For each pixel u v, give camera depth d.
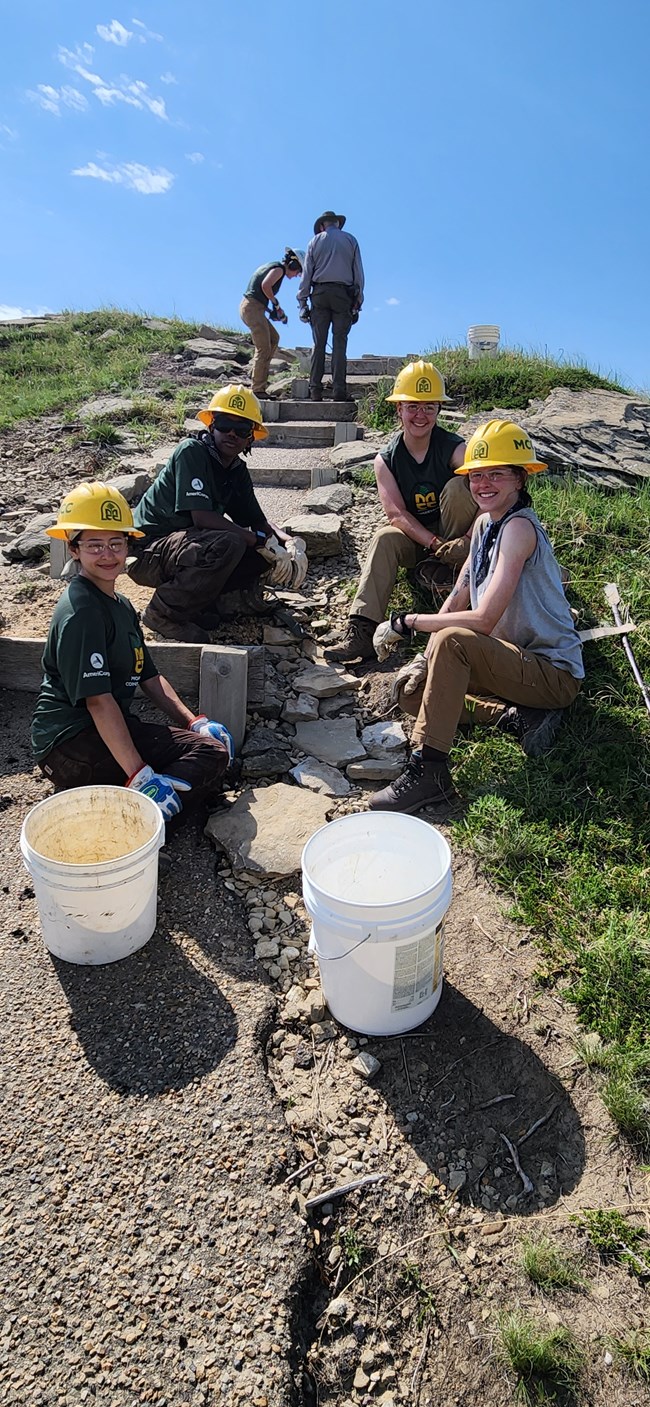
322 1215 2.12
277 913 2.96
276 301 8.07
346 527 5.33
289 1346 1.84
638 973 2.61
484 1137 2.28
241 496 4.41
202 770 3.21
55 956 2.74
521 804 3.30
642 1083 2.35
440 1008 2.61
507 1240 2.06
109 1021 2.53
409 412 4.10
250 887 3.07
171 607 4.16
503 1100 2.36
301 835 3.19
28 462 6.91
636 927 2.77
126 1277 1.94
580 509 5.00
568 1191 2.15
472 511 4.17
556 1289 1.96
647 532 4.83
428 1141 2.27
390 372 9.73
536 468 3.40
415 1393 1.83
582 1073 2.40
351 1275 2.03
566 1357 1.84
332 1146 2.26
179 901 3.00
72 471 6.54
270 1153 2.20
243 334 11.99
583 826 3.18
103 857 3.08
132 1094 2.32
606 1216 2.08
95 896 2.56
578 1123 2.29
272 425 7.04
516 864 3.05
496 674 3.39
